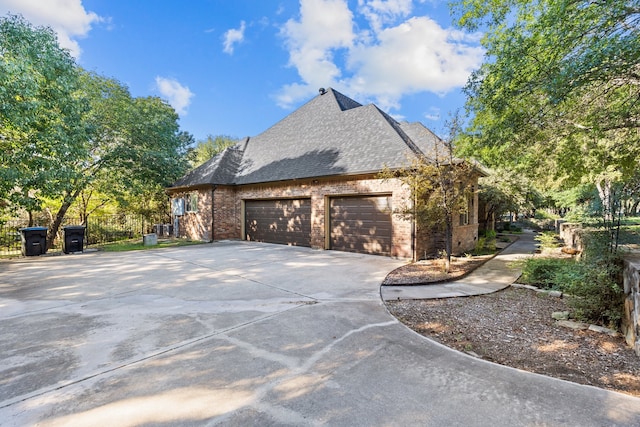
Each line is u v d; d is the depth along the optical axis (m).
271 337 3.89
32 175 9.52
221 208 15.41
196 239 16.02
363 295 5.79
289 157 14.10
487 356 3.44
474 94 6.70
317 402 2.58
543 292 6.01
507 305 5.27
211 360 3.30
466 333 4.08
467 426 2.29
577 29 4.99
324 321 4.46
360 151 11.45
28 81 8.12
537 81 5.42
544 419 2.36
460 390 2.75
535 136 7.06
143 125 14.62
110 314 4.74
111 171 15.04
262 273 7.71
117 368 3.13
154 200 20.56
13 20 8.87
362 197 10.88
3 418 2.38
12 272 7.93
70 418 2.39
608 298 4.17
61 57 10.20
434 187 7.66
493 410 2.47
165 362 3.25
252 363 3.24
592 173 10.56
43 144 9.82
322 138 13.83
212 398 2.64
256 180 14.03
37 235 10.79
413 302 5.43
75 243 11.45
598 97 6.54
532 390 2.75
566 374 3.06
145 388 2.78
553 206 25.83
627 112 6.02
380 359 3.33
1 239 13.01
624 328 3.89
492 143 7.02
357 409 2.49
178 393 2.71
